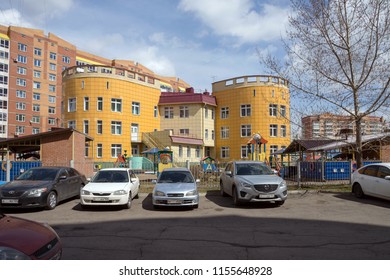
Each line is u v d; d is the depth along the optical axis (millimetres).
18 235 3811
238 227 7379
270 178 10508
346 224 7598
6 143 18828
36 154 25750
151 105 37938
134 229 7223
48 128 66312
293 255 5215
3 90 60312
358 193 11867
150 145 34594
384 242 5973
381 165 10938
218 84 40156
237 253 5348
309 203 10875
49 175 10758
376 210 9430
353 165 18141
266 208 10031
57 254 3998
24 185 9672
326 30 13234
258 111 36344
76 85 33719
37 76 65438
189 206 10312
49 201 9820
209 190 13898
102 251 5480
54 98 68062
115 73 34750
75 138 18531
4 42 61094
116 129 34031
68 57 71250
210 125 39312
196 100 37844
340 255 5203
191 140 36281
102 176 11156
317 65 13617
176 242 6055
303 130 14609
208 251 5473
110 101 33750
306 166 18484
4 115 59969
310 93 13984
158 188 10102
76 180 12117
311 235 6535
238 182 10477
